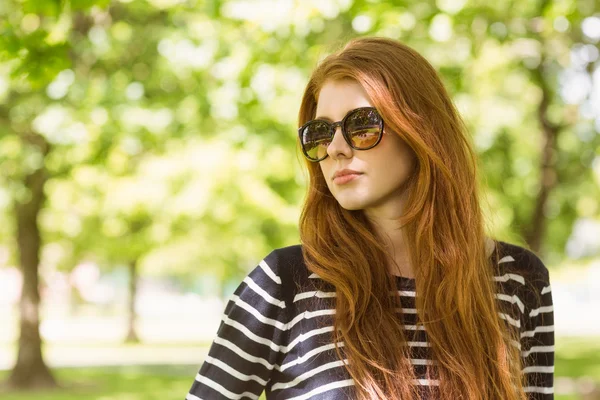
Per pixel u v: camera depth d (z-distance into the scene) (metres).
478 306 2.30
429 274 2.27
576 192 19.34
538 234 16.27
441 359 2.19
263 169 13.55
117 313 65.75
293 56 9.41
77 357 25.27
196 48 10.80
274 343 2.21
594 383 11.95
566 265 31.53
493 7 9.96
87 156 14.34
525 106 16.69
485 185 2.65
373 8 7.90
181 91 12.84
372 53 2.27
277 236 18.53
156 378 19.30
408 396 2.13
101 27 12.74
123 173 14.69
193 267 30.88
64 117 12.70
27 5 5.93
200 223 17.38
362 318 2.22
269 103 10.71
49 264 32.78
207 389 2.20
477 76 14.25
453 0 8.50
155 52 13.26
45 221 21.89
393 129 2.22
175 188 14.10
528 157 17.58
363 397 2.12
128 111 12.66
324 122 2.27
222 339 2.22
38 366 17.34
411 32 8.98
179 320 55.12
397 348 2.19
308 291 2.24
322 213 2.35
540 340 2.47
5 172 15.73
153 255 26.81
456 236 2.29
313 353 2.19
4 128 14.09
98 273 49.25
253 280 2.24
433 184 2.29
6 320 56.50
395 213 2.33
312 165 2.38
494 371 2.27
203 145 13.35
